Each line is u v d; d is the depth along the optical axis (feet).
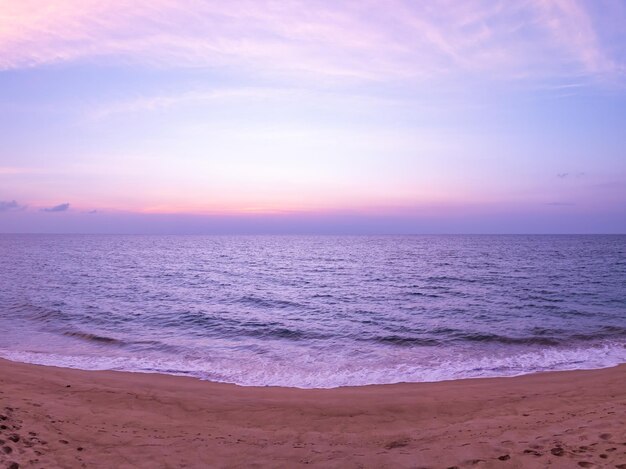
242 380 38.09
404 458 18.17
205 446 21.03
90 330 58.85
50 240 571.28
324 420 27.25
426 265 175.52
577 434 19.71
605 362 42.52
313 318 69.15
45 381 34.32
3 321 64.75
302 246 396.78
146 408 28.99
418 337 54.85
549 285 106.63
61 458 18.10
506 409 28.19
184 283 116.47
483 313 71.20
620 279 118.52
